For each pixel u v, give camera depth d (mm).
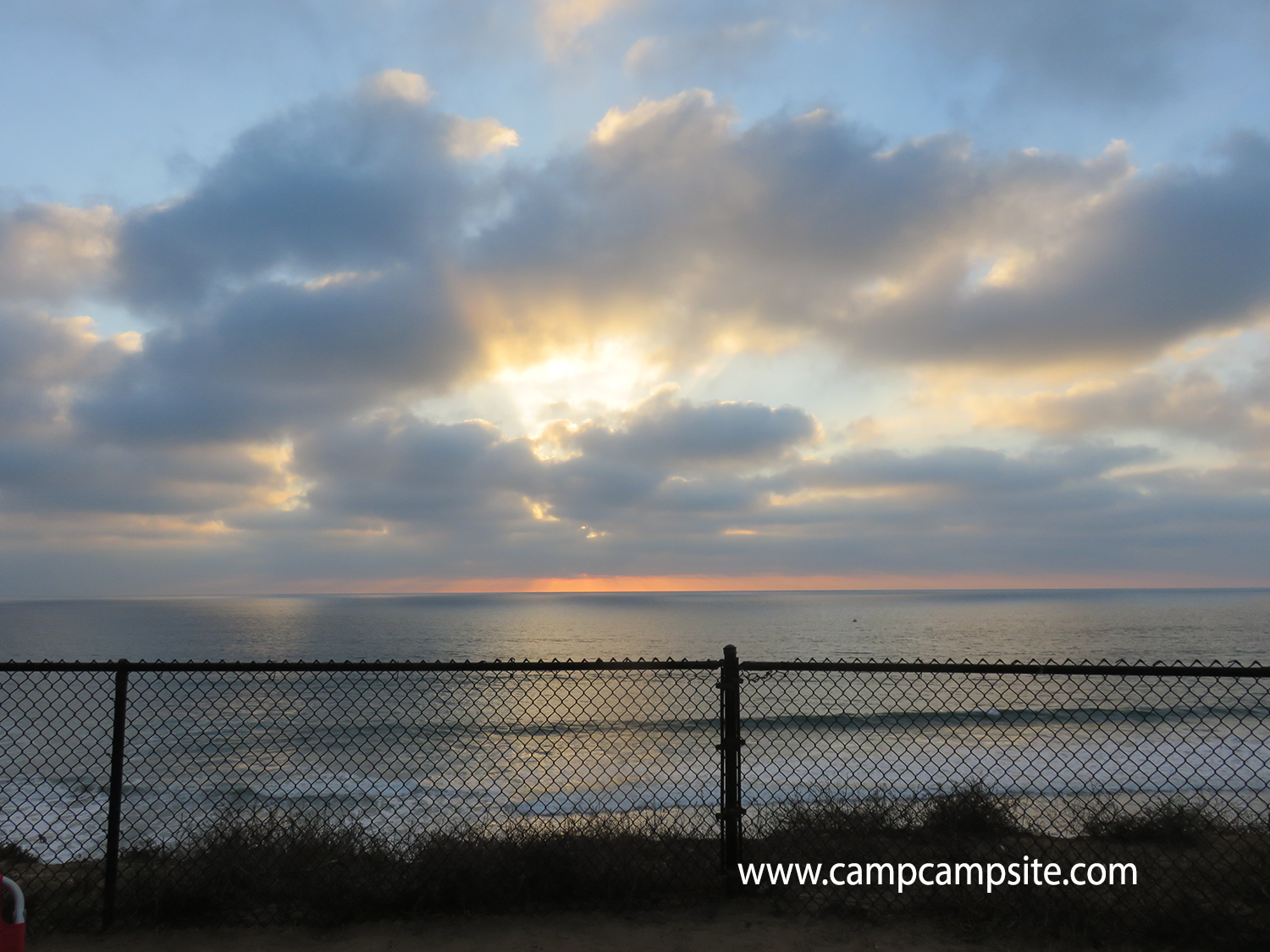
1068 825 7605
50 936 4586
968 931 4527
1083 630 99000
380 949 4344
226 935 4566
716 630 108875
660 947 4340
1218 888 5012
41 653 73062
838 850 6027
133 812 12938
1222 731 20938
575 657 67812
